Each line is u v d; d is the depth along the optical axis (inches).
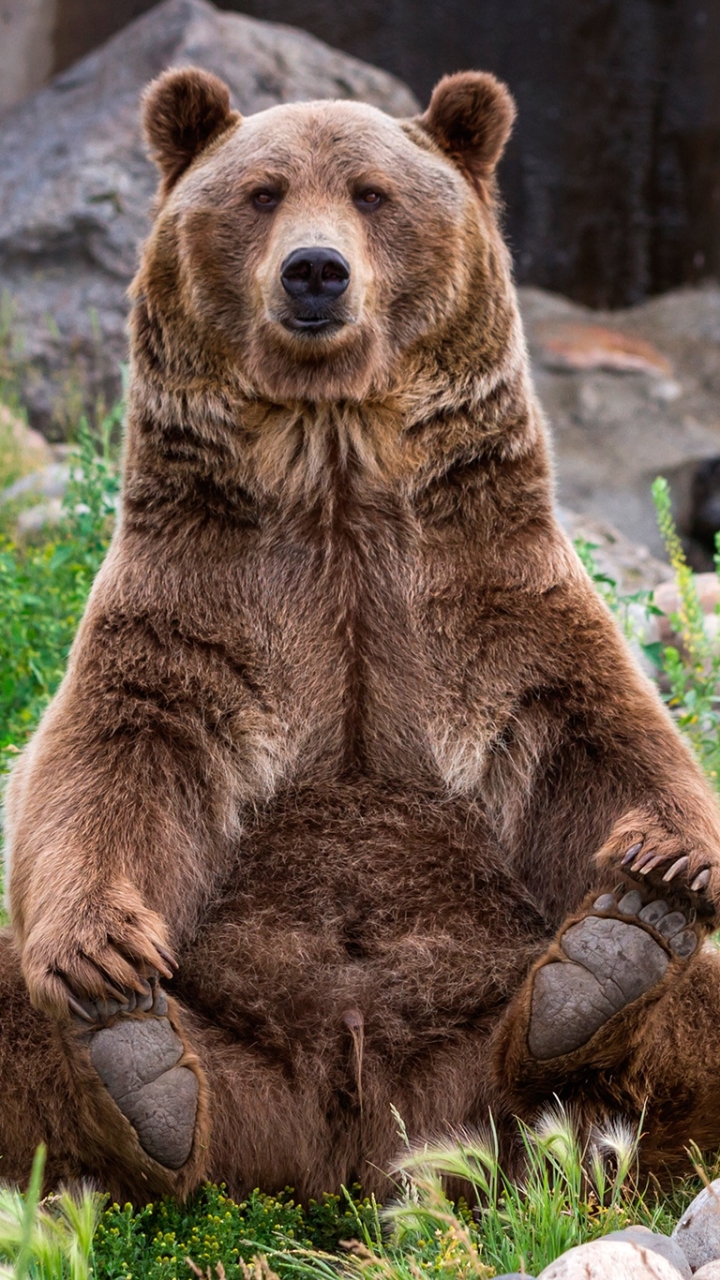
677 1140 296.0
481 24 1517.0
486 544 314.3
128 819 289.6
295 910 297.7
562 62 1525.6
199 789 299.3
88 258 1072.8
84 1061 266.8
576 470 1218.6
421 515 317.4
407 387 323.6
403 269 327.3
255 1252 266.1
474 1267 235.9
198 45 1145.4
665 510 519.8
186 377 324.5
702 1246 246.1
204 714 302.0
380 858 299.9
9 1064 282.4
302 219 314.8
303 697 307.6
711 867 277.4
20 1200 248.7
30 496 766.5
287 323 309.6
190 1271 258.1
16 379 1016.2
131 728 296.5
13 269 1069.8
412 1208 251.8
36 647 529.0
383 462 319.6
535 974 275.6
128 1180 278.7
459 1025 295.7
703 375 1396.4
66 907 276.7
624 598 538.6
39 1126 281.4
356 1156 291.3
